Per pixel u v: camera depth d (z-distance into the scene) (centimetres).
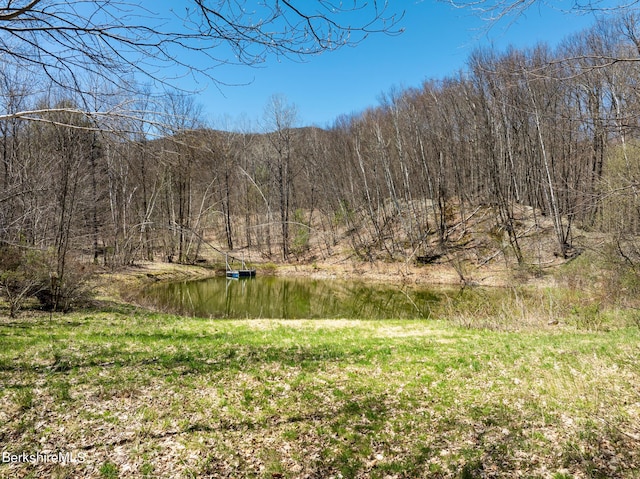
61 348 977
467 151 4269
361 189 4822
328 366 938
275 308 2334
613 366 849
